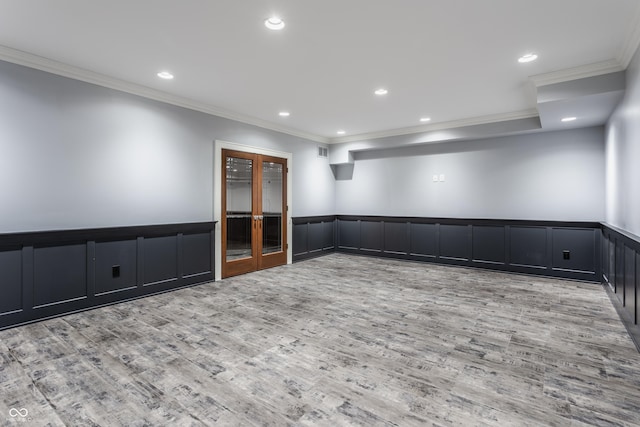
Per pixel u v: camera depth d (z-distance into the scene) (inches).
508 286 184.1
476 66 135.4
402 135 250.4
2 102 121.0
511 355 102.0
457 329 122.4
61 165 135.5
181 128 178.4
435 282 193.3
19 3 92.0
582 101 142.9
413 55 125.8
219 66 135.8
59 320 130.3
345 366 94.6
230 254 205.8
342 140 283.3
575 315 137.4
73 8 94.7
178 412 73.2
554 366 95.1
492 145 227.1
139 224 161.0
